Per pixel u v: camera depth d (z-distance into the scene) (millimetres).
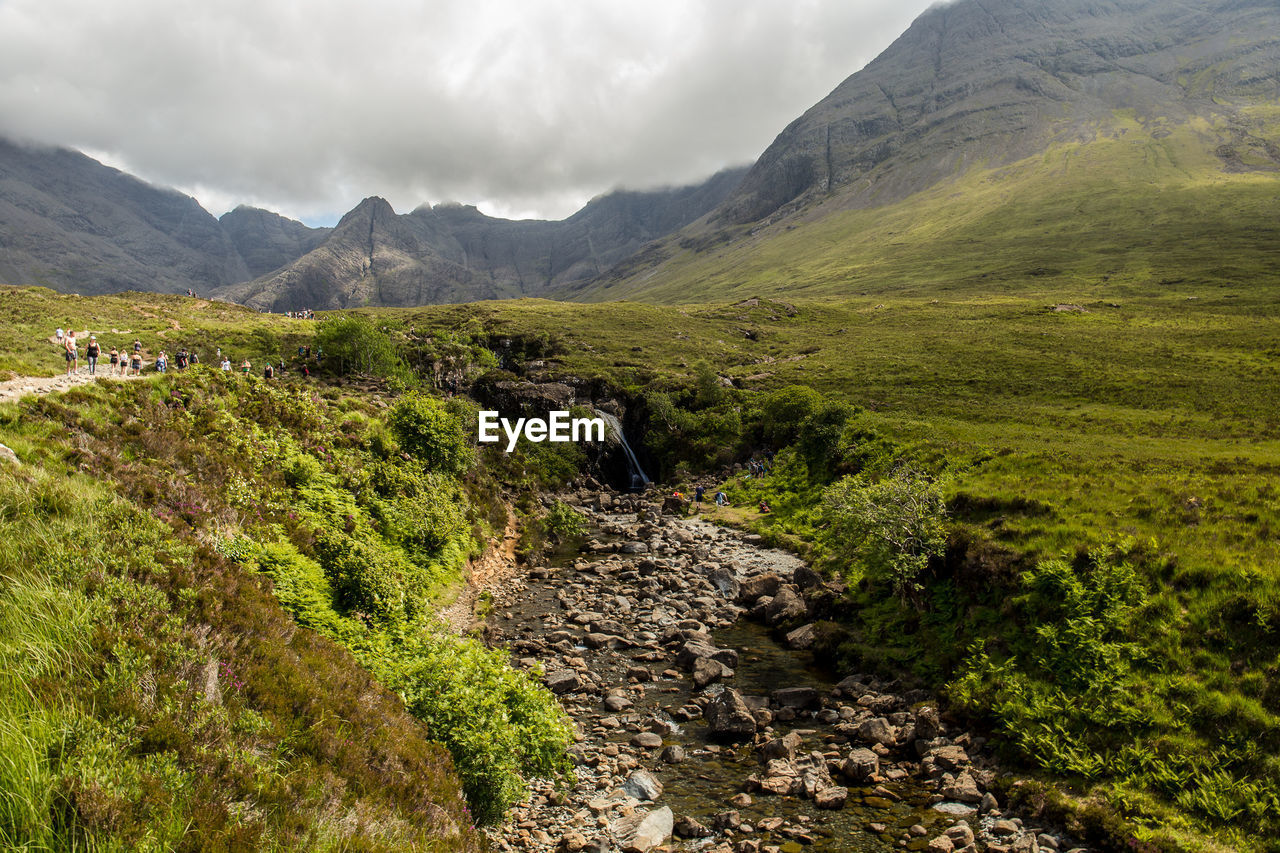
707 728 19672
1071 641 18672
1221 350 87438
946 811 15250
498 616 29641
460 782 12602
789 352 113438
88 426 20250
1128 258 186375
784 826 14688
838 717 20203
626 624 29031
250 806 8344
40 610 9570
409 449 40281
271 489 24531
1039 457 36031
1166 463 33719
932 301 166625
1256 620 16703
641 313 147625
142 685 9094
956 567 24766
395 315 137750
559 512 48750
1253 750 14359
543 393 81500
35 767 7062
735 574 35781
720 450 70125
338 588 20016
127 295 113062
